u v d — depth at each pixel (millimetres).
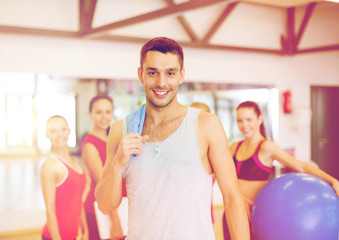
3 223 5039
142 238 1256
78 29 5332
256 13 6789
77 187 2568
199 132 1275
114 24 4551
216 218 5340
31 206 5699
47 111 6766
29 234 4895
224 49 6355
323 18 7488
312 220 2023
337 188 2201
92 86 5656
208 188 1295
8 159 12211
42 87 6156
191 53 6180
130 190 1315
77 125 6766
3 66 4938
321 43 7508
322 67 7562
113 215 2414
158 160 1258
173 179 1235
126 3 5707
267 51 6785
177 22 6098
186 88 6289
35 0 5074
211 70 6383
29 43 5059
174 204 1227
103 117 2977
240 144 2793
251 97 6875
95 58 5480
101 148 2943
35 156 12734
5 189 7293
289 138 7148
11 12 4961
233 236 1293
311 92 7566
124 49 5684
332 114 7777
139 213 1277
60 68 5254
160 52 1225
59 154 2562
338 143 7855
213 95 6559
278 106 7047
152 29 5902
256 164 2609
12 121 12539
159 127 1297
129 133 1257
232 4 6168
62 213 2514
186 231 1217
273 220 2121
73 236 2596
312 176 2264
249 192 2623
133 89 5926
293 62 7223
